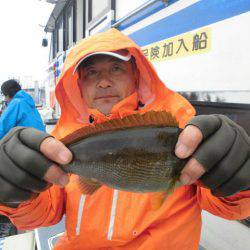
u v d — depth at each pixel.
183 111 1.68
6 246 2.91
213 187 1.11
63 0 8.43
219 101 2.07
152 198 1.28
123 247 1.59
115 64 1.73
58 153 1.16
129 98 1.70
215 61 2.10
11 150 1.17
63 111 1.94
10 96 6.38
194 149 1.09
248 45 1.82
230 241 2.11
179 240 1.54
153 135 1.23
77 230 1.63
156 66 2.83
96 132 1.28
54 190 1.69
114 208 1.59
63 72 1.80
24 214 1.47
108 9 3.93
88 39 1.81
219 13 2.04
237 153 1.08
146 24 2.98
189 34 2.34
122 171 1.25
